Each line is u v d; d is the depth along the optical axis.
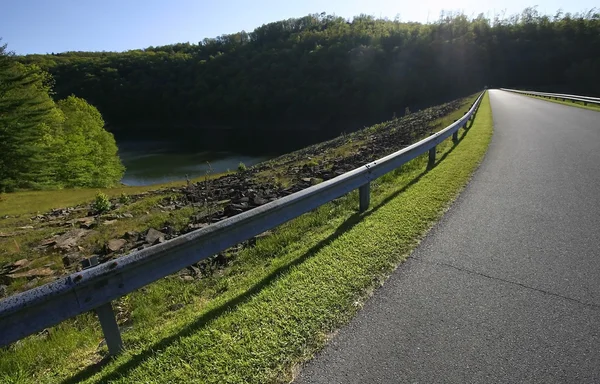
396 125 24.53
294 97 95.06
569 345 2.16
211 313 2.76
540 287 2.79
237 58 118.25
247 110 101.69
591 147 8.14
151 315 3.15
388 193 5.77
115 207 11.68
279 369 2.10
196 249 2.92
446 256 3.41
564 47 77.12
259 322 2.54
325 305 2.71
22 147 24.33
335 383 1.98
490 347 2.18
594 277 2.88
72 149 30.58
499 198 5.04
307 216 5.29
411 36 98.06
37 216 11.72
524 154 7.98
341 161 11.95
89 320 3.39
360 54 90.19
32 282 4.83
